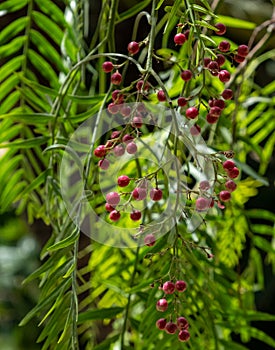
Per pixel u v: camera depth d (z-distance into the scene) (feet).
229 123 2.81
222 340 2.73
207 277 2.53
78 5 2.82
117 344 2.88
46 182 2.65
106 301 2.85
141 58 2.91
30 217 3.01
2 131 2.92
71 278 2.32
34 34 2.88
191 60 2.26
